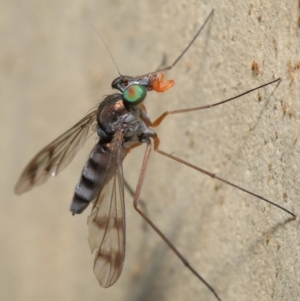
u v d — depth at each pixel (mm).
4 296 102
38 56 100
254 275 80
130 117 82
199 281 86
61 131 99
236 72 80
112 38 93
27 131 101
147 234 91
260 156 78
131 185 91
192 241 87
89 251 96
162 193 89
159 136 88
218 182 83
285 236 77
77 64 97
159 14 88
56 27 99
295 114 76
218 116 82
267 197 78
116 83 83
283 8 76
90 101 96
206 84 83
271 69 77
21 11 101
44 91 100
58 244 98
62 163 84
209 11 82
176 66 86
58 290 98
